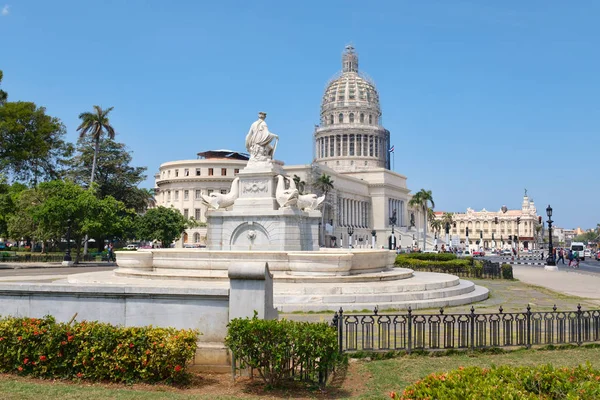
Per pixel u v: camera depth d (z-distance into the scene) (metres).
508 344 13.05
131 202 78.62
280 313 17.00
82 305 10.81
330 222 119.38
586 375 7.16
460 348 12.47
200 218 115.44
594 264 66.00
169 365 9.46
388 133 166.75
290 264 20.66
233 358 9.62
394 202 157.00
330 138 160.50
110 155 77.94
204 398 8.59
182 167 119.12
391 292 19.59
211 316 10.45
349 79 164.75
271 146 25.64
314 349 9.09
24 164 65.69
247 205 24.58
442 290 20.98
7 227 63.44
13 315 10.97
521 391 6.49
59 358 9.77
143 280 21.27
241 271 10.12
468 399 6.03
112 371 9.52
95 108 68.06
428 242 144.12
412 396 6.46
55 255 57.28
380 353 11.88
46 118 61.16
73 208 49.38
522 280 34.75
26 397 8.49
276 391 9.20
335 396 9.04
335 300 18.02
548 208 48.47
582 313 13.79
